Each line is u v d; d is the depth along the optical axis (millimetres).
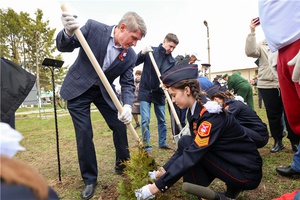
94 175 2584
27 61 30109
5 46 27656
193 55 4738
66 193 2525
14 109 1429
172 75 1989
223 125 1873
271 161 3121
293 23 1883
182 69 1988
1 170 555
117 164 2961
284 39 1944
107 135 5613
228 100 2916
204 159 2006
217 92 2459
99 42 2496
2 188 540
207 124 1862
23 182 562
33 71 28484
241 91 5758
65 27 2176
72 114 2557
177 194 2328
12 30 29578
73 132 6395
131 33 2377
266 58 3479
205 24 8219
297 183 2496
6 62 1487
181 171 1813
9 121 1541
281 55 2096
